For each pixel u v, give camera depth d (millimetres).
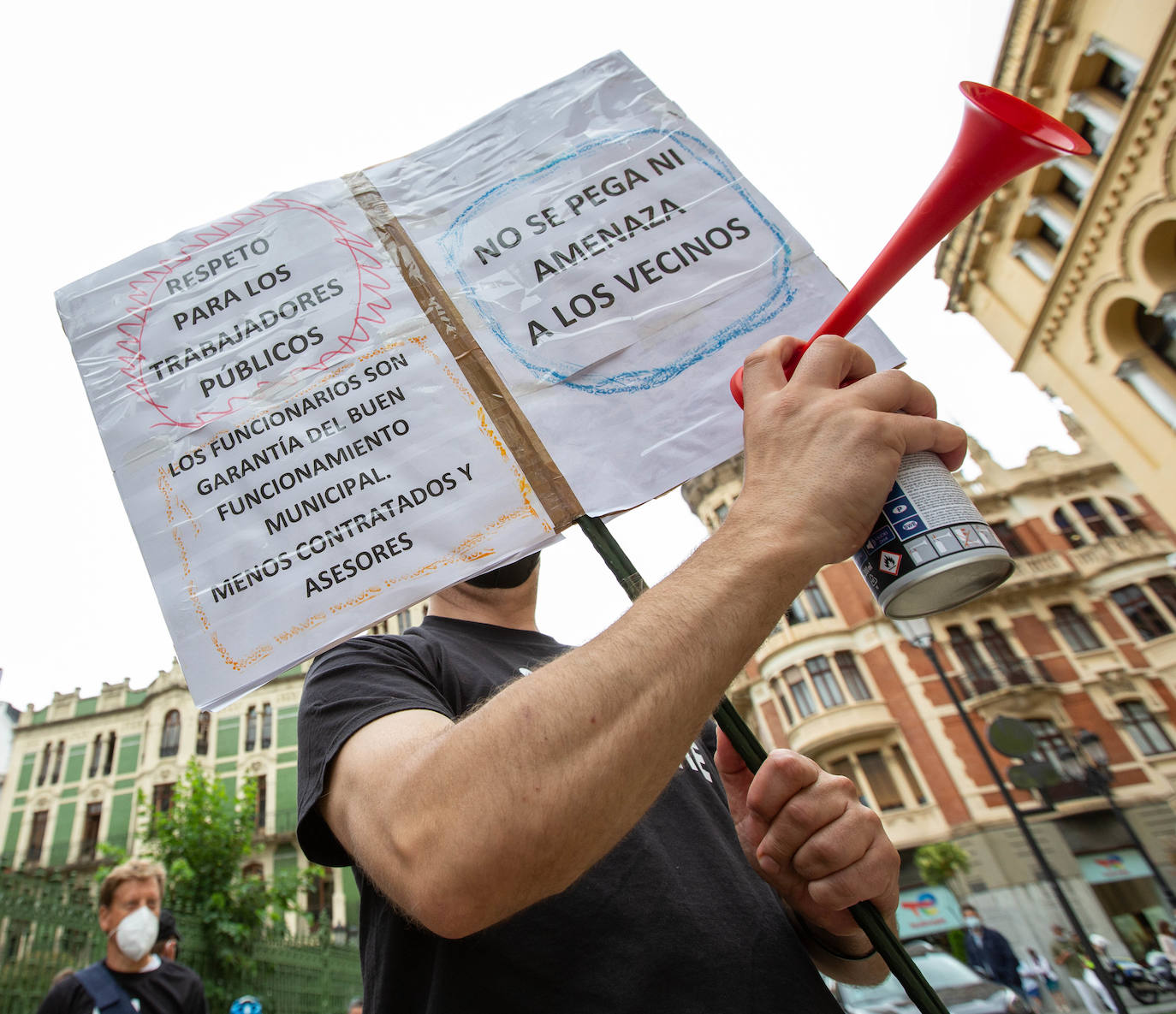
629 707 637
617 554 1002
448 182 1325
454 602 1294
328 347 1204
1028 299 14523
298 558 1067
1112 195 11602
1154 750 17859
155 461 1164
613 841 630
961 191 767
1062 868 16578
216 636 1040
